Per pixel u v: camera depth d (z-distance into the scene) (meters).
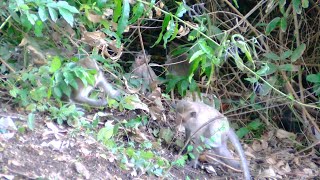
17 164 4.42
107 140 5.23
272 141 7.16
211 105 7.00
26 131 4.92
